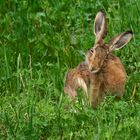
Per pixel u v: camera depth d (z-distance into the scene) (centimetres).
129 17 1647
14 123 1316
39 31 1633
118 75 1412
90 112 1326
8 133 1291
